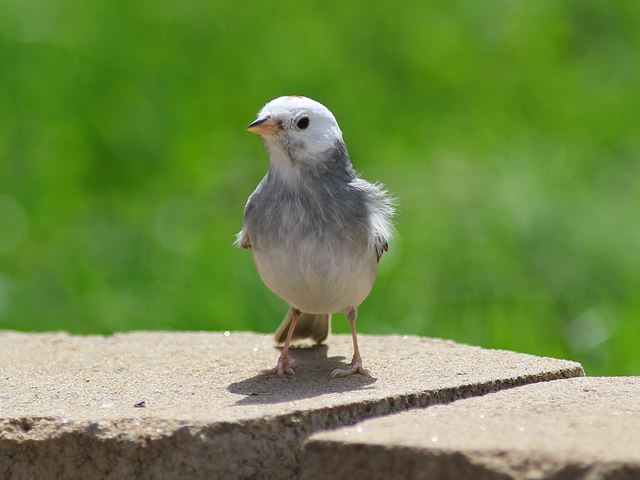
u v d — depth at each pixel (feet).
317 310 26.86
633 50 59.26
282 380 26.09
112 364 28.53
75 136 51.72
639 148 50.85
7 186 49.08
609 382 24.66
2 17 56.85
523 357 28.04
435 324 40.27
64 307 42.45
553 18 60.59
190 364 28.32
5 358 29.45
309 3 59.57
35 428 21.89
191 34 57.06
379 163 49.44
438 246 43.11
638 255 42.80
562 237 43.42
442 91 55.26
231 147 51.29
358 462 19.75
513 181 46.88
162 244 45.01
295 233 25.43
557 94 55.26
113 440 21.42
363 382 25.49
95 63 55.06
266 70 54.90
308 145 25.43
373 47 57.11
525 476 18.61
